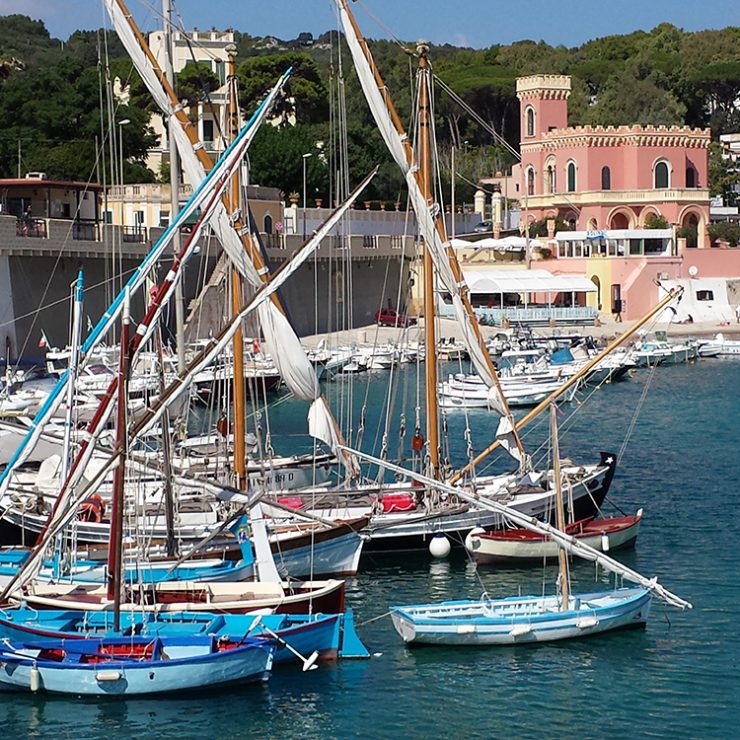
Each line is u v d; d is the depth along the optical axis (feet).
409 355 439.22
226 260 211.61
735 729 135.33
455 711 138.62
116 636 143.02
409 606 159.12
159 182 526.57
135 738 132.77
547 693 143.13
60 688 140.97
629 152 617.62
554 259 580.30
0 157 516.32
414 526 192.03
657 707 139.85
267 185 562.66
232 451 228.43
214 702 140.46
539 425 328.49
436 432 200.64
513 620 155.63
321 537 175.73
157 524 180.45
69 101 536.42
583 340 478.59
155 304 151.02
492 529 196.65
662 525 213.25
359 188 156.76
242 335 193.26
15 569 165.58
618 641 157.38
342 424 327.06
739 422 328.08
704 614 166.91
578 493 205.16
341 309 503.20
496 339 475.31
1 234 364.99
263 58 650.84
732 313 571.69
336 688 143.74
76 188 415.85
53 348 372.99
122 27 191.62
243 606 149.89
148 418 153.17
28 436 163.94
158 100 194.49
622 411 350.84
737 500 232.12
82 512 184.24
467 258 597.11
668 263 572.51
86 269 397.60
